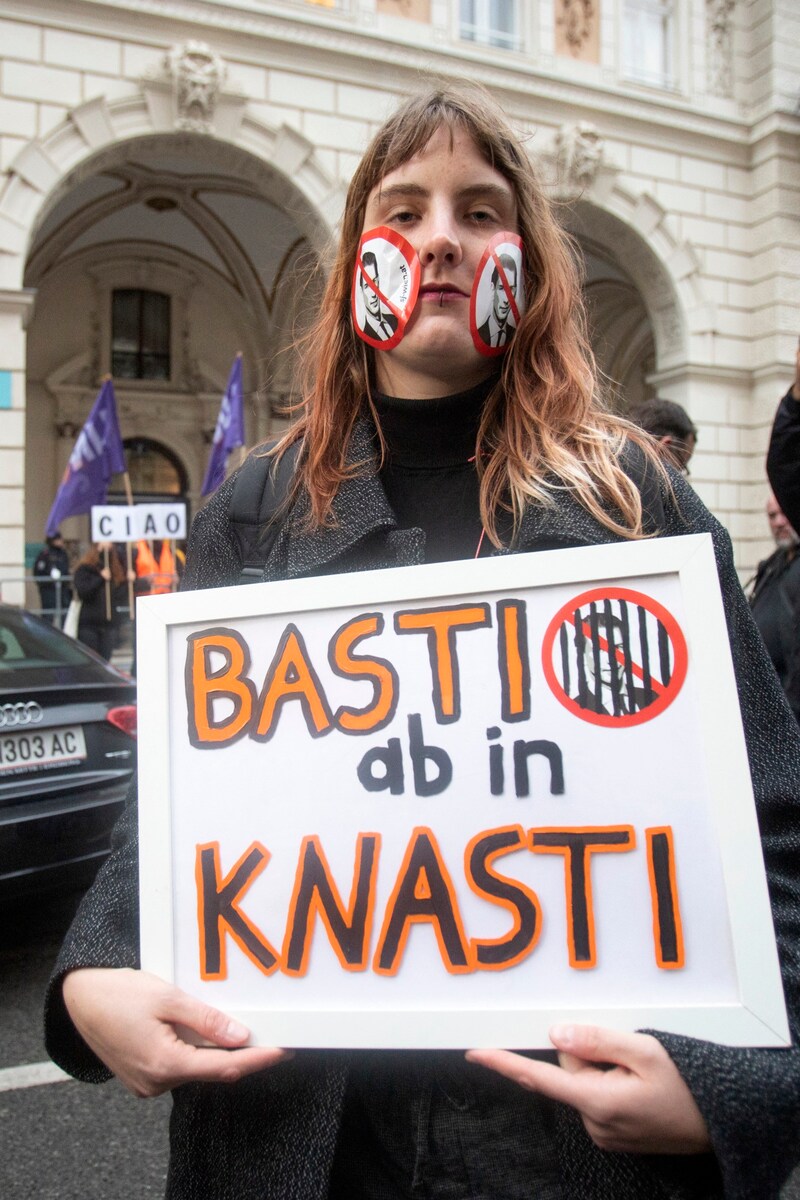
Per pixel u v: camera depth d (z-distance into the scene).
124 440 16.81
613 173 12.70
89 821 3.59
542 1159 0.94
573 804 0.91
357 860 0.95
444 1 11.80
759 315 13.50
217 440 10.31
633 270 13.60
